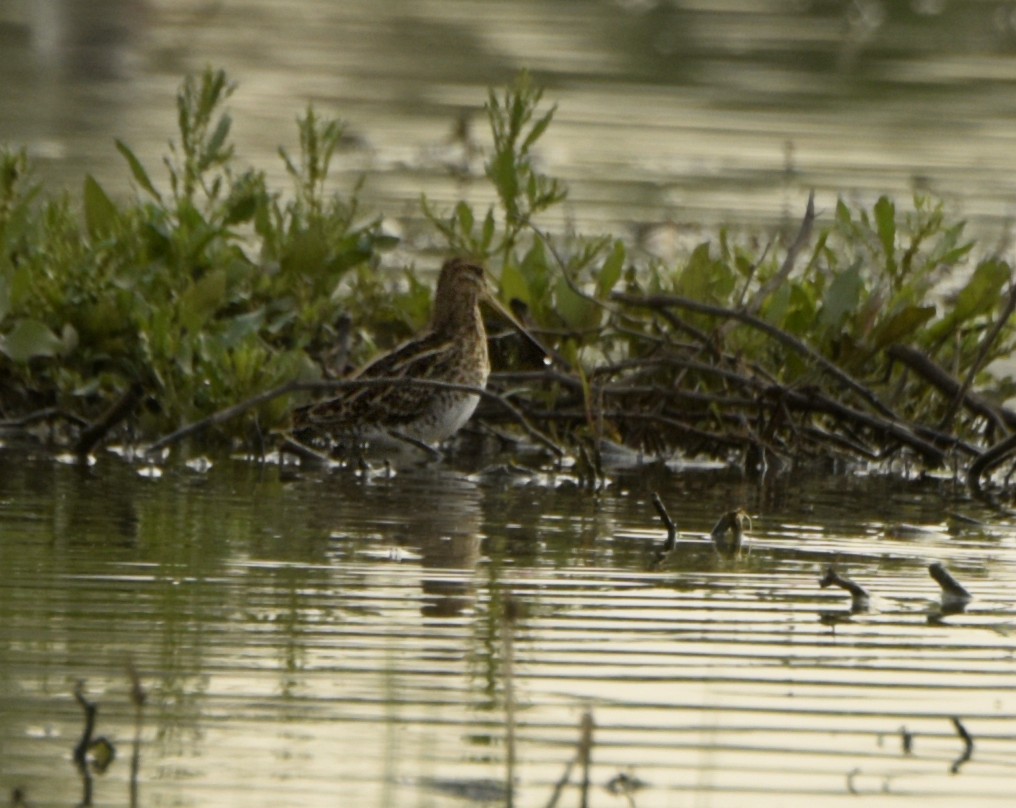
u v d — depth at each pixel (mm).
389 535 9469
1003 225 18922
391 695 6789
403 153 22359
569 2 37812
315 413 11891
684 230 18016
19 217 12734
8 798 5758
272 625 7645
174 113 24047
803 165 22281
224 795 5840
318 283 13250
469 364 11984
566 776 5742
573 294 12836
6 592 8039
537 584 8484
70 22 31359
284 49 30719
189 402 11789
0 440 11797
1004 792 6066
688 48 31859
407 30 33469
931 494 11312
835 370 11938
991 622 8031
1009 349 13086
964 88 28953
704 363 11992
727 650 7473
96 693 6738
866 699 6902
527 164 13195
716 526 9742
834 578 8438
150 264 12766
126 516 9703
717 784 6070
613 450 12320
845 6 38344
